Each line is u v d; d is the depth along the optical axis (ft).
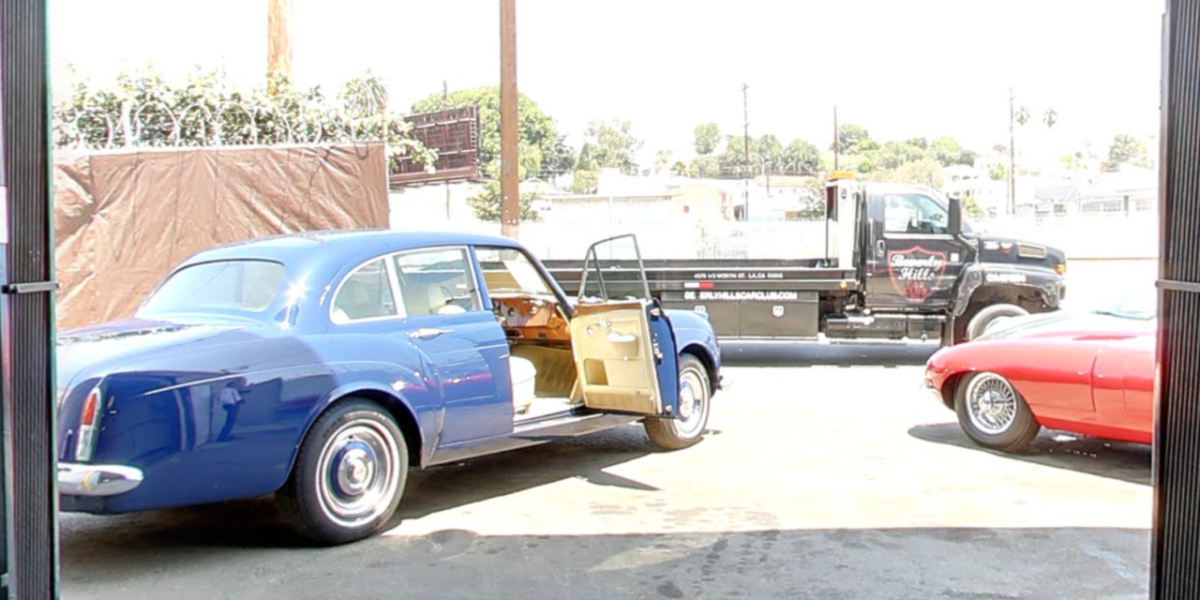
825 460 22.79
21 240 9.59
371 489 16.85
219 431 14.67
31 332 9.68
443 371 17.95
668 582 14.52
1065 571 14.90
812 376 38.22
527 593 14.12
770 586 14.32
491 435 18.99
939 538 16.58
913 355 45.60
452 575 14.94
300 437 15.64
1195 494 9.25
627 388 21.29
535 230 87.97
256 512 18.72
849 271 40.70
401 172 60.80
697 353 24.72
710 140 331.77
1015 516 17.92
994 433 23.56
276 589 14.38
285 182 33.91
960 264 40.78
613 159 301.02
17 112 9.53
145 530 17.57
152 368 14.32
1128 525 17.34
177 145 34.94
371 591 14.25
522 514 18.40
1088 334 22.04
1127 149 335.26
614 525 17.56
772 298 41.29
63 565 15.56
